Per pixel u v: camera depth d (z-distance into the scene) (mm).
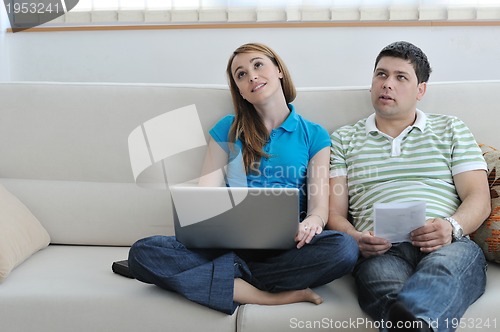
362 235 1771
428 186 1919
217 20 2857
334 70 2840
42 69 3027
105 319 1613
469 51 2764
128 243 2047
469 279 1562
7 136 2123
